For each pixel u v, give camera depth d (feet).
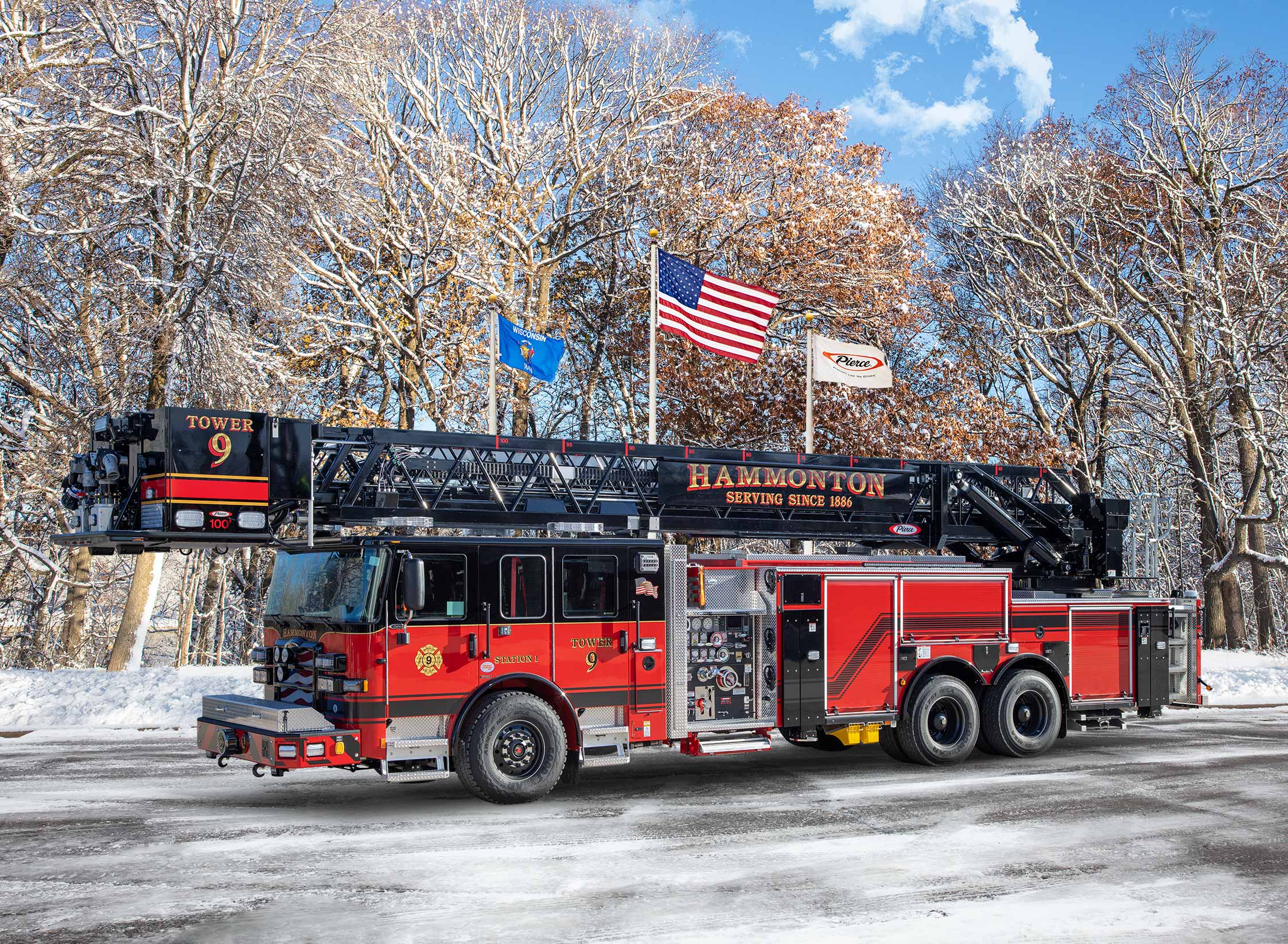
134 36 71.31
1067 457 91.09
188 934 19.79
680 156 107.55
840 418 85.71
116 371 69.67
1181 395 104.12
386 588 30.07
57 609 96.22
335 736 29.30
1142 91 109.70
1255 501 96.68
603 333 111.55
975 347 117.60
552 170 106.93
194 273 68.18
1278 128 105.09
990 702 40.65
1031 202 116.06
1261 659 83.10
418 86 102.58
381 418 92.32
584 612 32.94
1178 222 107.76
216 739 31.50
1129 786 34.96
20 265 69.05
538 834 27.86
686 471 38.99
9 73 66.39
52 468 76.43
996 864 25.03
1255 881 23.79
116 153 67.82
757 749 35.32
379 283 99.66
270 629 34.06
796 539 42.09
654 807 31.45
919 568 39.75
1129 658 43.78
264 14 71.87
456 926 20.35
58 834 27.40
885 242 101.45
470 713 31.12
